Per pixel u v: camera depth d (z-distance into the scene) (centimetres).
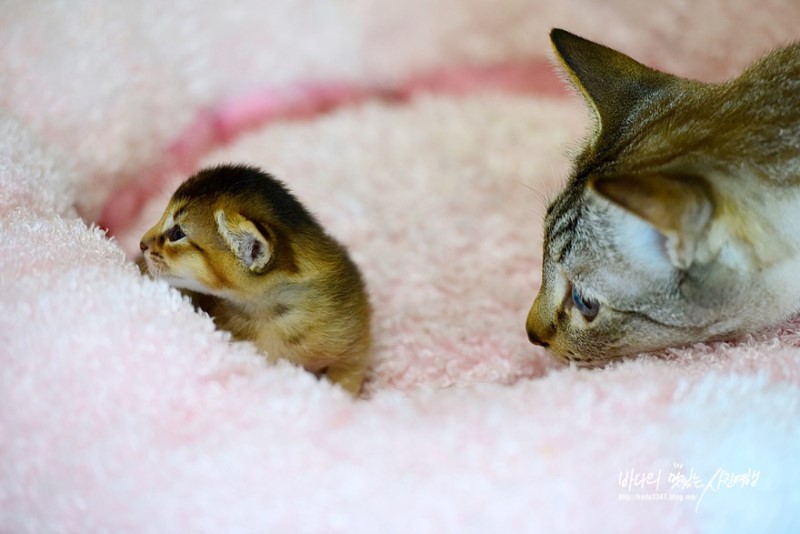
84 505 49
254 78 75
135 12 70
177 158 72
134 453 50
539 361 60
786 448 50
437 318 63
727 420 51
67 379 52
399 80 78
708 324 54
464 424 50
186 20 72
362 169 72
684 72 75
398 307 64
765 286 54
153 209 68
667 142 55
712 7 74
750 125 54
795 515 50
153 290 55
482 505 49
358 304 61
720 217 52
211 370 53
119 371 52
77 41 68
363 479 49
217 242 59
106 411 51
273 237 58
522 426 50
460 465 49
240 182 59
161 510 49
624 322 55
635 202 49
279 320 60
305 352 60
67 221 60
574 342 56
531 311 58
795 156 53
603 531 49
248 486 49
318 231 61
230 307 60
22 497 50
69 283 54
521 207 69
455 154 73
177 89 72
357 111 76
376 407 52
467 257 66
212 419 51
